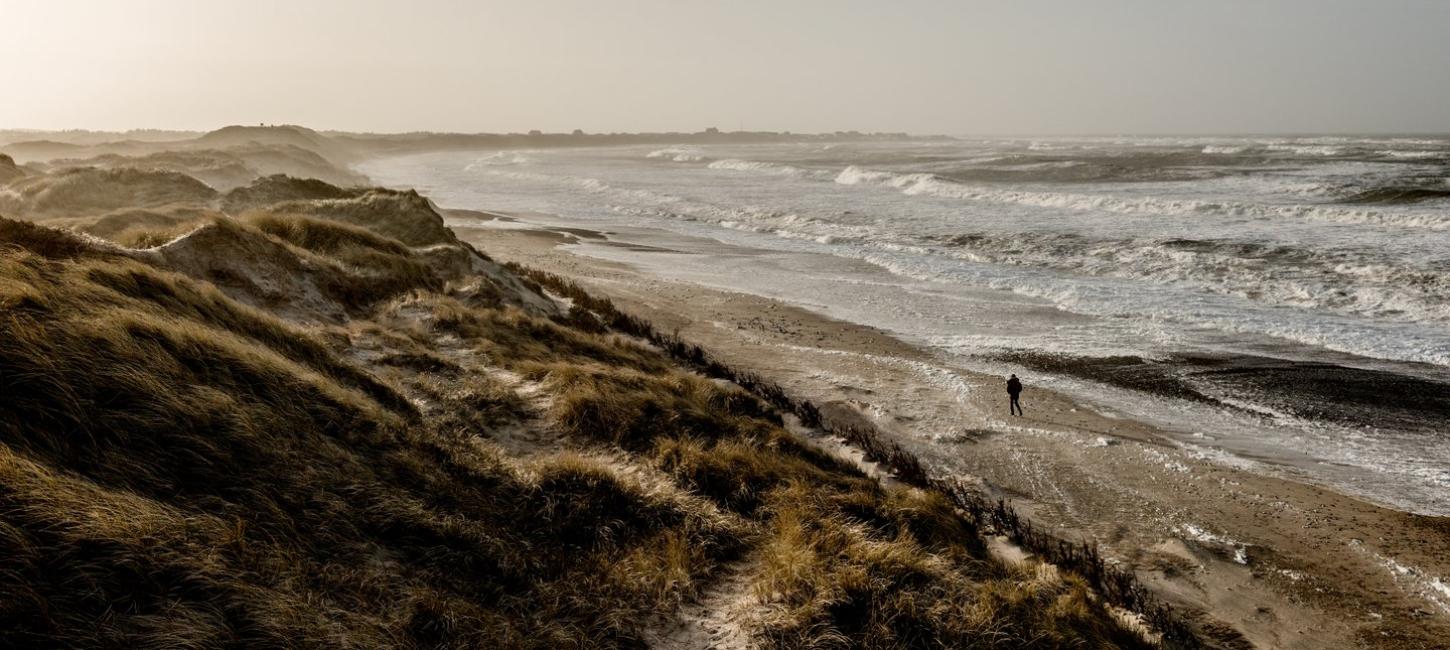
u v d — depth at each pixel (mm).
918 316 23922
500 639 5324
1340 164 77000
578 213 58094
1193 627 8008
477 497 7391
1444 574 9234
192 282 10383
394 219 28344
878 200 57719
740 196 64562
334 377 9609
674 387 13312
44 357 5539
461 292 18859
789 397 15891
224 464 5793
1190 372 17875
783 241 41500
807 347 20359
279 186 36969
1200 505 11148
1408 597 8758
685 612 6348
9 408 5012
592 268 32812
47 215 31328
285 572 5039
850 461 11617
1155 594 8672
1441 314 21547
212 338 7766
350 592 5203
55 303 6848
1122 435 14172
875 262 33750
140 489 5117
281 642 4352
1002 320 23219
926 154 147125
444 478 7465
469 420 9867
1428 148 106500
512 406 10688
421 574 5785
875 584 6707
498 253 36812
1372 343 19438
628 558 6961
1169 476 12195
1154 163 88438
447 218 53344
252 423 6441
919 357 19531
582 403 10727
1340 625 8219
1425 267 25656
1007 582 7438
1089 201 48594
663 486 8594
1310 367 17922
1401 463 12875
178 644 4000
